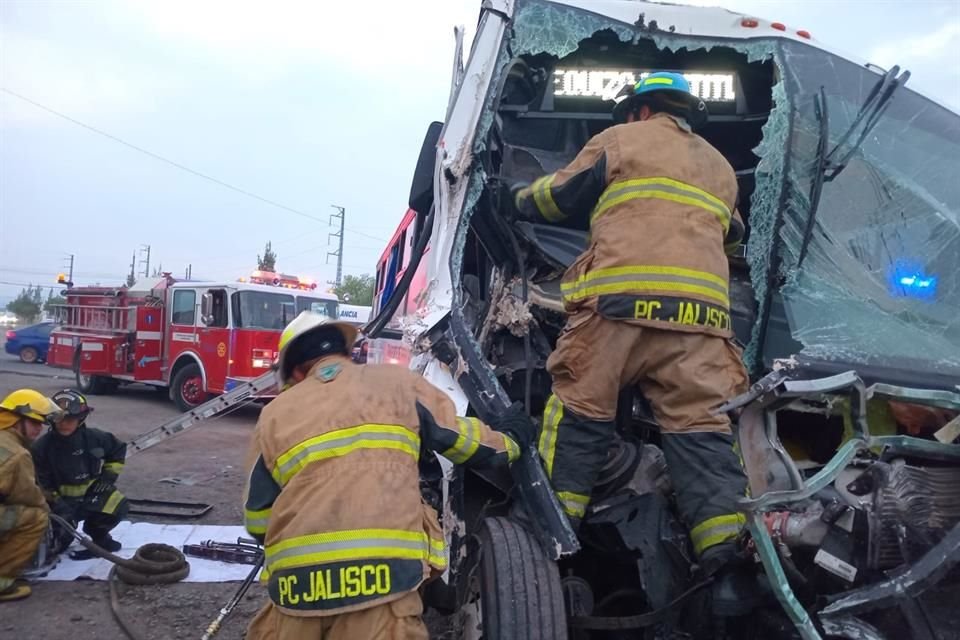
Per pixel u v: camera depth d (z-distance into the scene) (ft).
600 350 8.32
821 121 10.75
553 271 11.08
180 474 28.17
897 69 11.28
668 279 8.16
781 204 10.52
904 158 11.19
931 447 7.35
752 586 7.64
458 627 8.84
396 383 8.36
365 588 7.25
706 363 8.23
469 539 8.80
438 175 10.93
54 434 18.17
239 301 41.45
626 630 9.27
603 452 8.53
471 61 11.02
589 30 11.56
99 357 49.83
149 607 15.64
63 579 17.16
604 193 8.73
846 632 6.68
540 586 7.66
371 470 7.67
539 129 12.76
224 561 18.56
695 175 8.67
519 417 8.60
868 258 10.39
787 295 10.03
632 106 9.43
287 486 7.68
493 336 11.07
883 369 8.71
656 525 8.54
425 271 12.16
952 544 6.66
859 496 7.22
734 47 11.66
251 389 19.86
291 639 7.41
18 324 214.90
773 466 7.55
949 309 10.11
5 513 15.37
